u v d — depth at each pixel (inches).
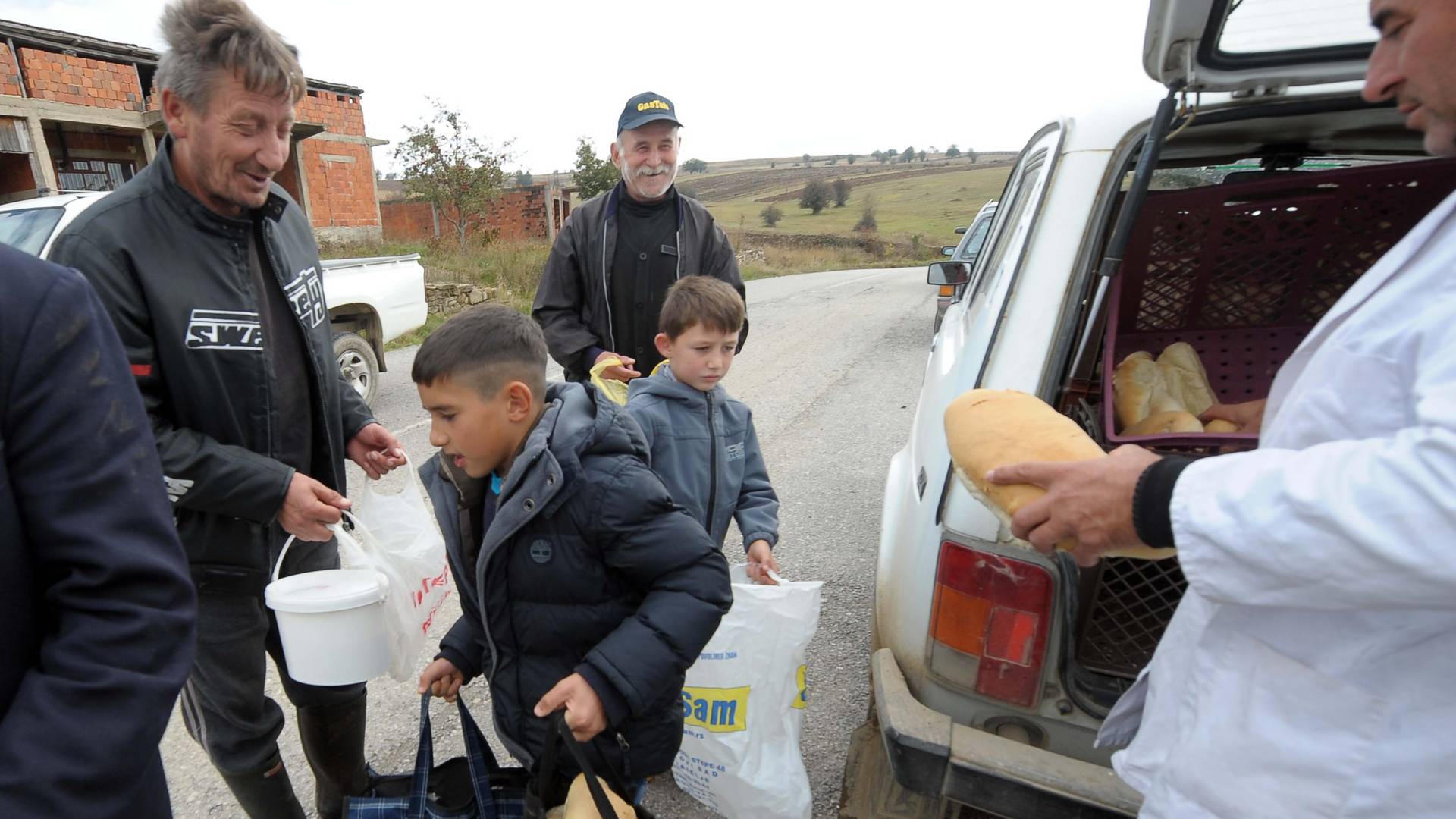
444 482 58.6
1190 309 82.4
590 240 109.4
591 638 55.1
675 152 106.8
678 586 51.8
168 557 35.9
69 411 32.9
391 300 268.4
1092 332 58.1
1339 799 31.9
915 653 60.5
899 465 95.0
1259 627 34.5
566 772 54.7
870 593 132.4
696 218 112.7
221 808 86.0
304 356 69.1
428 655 116.2
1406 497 26.9
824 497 177.2
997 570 54.1
